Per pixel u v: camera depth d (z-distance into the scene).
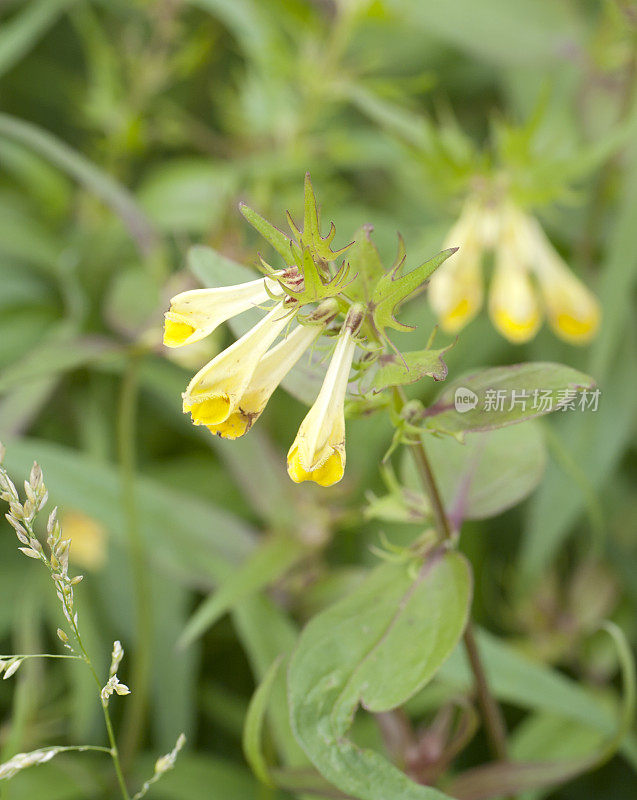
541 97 0.44
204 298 0.36
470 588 0.37
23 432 0.47
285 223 0.47
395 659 0.37
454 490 0.39
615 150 0.45
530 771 0.39
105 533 0.47
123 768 0.43
